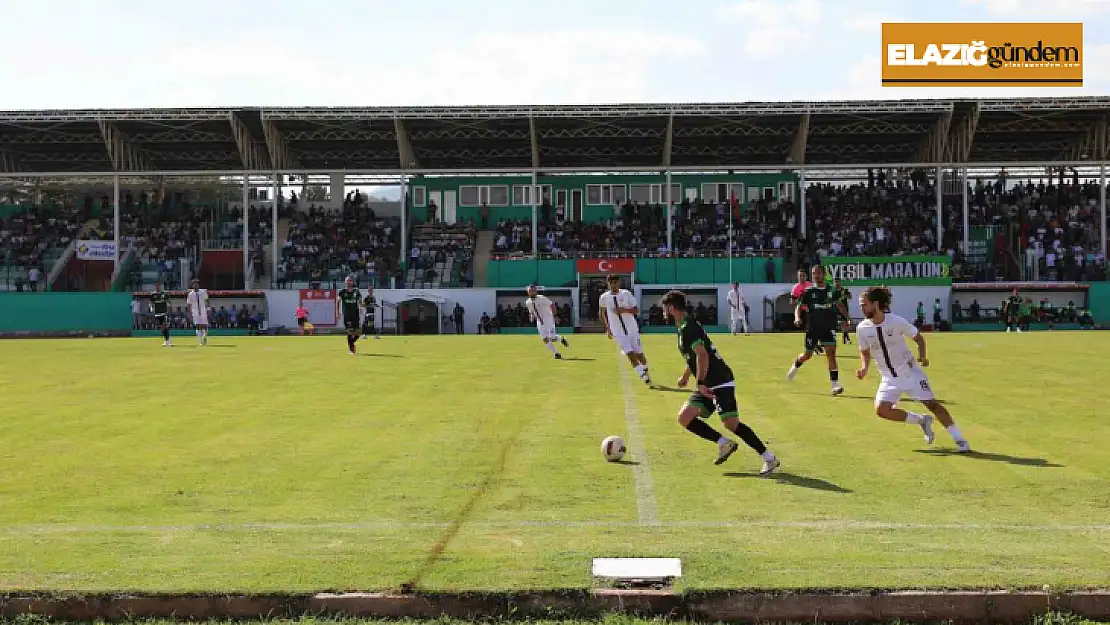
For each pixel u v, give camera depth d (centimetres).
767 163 6156
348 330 2775
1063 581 622
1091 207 5812
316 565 673
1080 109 5253
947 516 810
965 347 2891
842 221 5806
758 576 636
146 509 854
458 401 1580
